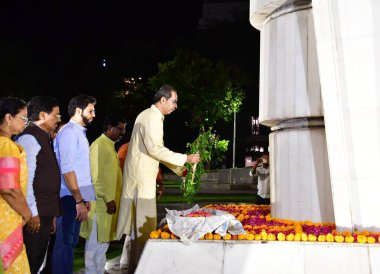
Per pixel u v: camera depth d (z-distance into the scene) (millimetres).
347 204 5371
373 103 5312
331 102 5426
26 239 5289
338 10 5449
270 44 6551
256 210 7770
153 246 5145
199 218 5234
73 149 5949
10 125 4590
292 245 4969
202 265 5035
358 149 5359
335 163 5426
